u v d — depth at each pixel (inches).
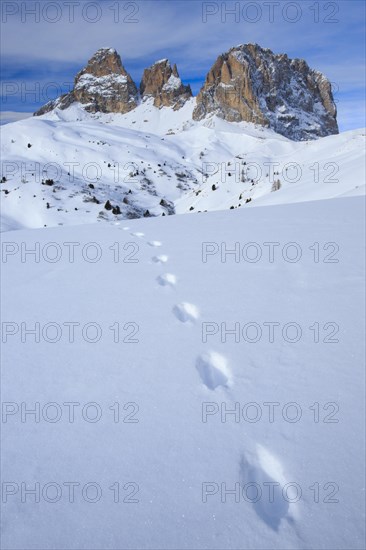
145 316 189.2
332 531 79.8
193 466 95.7
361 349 147.6
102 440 105.7
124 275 258.5
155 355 151.6
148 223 467.5
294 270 240.5
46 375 140.3
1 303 217.2
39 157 6879.9
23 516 83.6
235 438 104.8
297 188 1391.5
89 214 4242.1
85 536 78.7
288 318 177.5
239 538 77.9
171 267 268.1
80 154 6948.8
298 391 124.8
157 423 111.7
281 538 78.2
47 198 4485.7
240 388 128.0
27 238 416.2
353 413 113.3
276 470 96.8
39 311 202.5
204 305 198.5
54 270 281.0
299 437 104.7
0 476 95.0
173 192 6072.8
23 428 111.7
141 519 82.0
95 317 191.0
